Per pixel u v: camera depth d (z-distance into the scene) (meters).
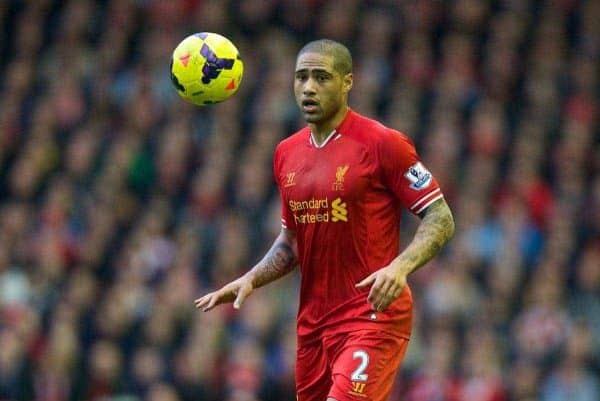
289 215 28.52
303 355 28.09
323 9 67.44
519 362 51.66
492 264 55.34
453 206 58.03
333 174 27.08
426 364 49.66
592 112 65.69
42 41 69.31
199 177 59.12
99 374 49.78
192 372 49.06
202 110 62.91
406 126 60.94
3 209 59.69
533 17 69.31
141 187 59.81
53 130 62.66
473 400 48.59
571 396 50.00
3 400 48.91
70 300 52.94
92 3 69.94
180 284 52.19
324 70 27.02
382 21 66.81
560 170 61.53
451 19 68.00
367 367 26.75
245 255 54.34
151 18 68.44
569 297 55.31
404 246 54.16
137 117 62.78
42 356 50.06
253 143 59.94
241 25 67.25
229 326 51.38
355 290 27.23
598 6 70.00
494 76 65.94
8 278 54.22
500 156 61.25
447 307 52.09
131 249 56.09
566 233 57.38
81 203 58.59
